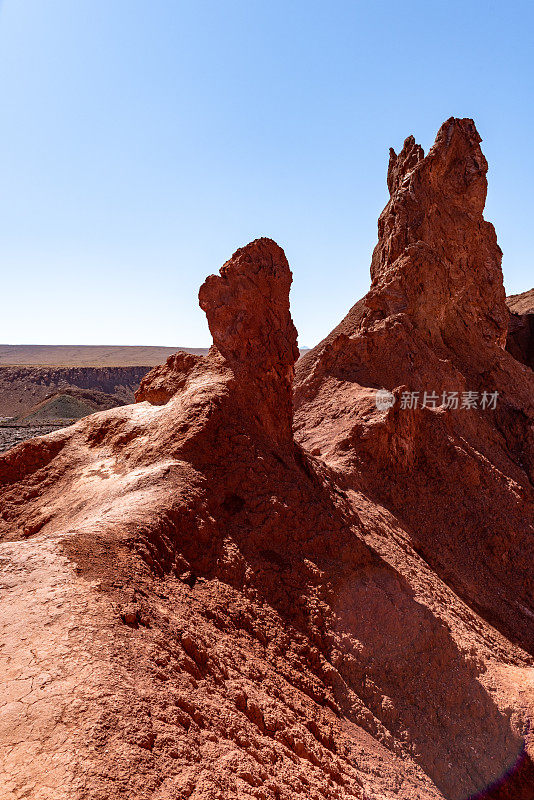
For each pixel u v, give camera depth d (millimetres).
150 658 5508
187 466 10859
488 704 9445
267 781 4883
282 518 10781
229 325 14492
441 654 10000
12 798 3568
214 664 6410
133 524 8273
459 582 15398
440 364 25297
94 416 14953
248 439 12102
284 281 14805
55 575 6527
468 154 32219
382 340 26031
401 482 19109
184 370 15414
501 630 14094
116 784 3789
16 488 12977
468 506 18703
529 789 8266
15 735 4148
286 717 6559
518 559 17344
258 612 8586
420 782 7477
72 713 4371
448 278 31172
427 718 8719
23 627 5512
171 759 4312
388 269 30641
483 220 33000
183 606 7238
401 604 10477
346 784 6246
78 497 11594
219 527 9852
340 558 10844
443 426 21469
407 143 35188
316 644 8844
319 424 23234
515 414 27000
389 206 35406
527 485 22891
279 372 14328
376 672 9016
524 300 55375
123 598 6371
